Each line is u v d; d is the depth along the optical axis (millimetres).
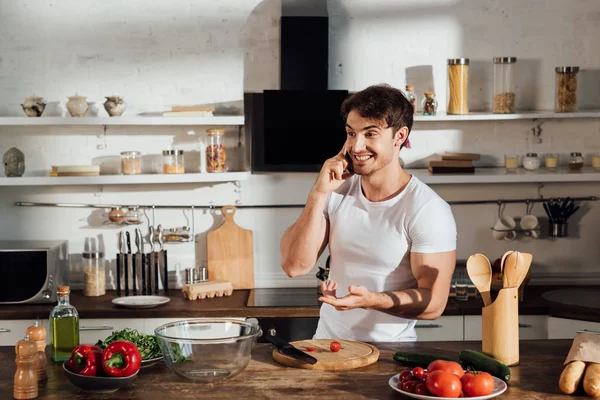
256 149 4875
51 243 4648
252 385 2348
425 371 2295
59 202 4898
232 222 4910
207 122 4609
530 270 4887
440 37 4922
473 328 4336
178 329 2512
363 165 2762
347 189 3014
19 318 4293
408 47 4918
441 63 4934
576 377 2242
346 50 4902
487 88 4961
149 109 4887
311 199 2873
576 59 4969
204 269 4781
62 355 2625
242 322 2525
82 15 4828
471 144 4988
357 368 2516
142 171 4906
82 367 2297
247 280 4906
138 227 4930
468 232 5008
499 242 5016
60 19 4824
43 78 4844
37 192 4887
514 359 2518
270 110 4715
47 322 4316
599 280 5012
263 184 4945
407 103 2785
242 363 2352
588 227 5031
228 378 2359
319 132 4742
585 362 2279
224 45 4871
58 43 4832
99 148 4891
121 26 4848
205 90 4891
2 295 4367
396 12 4898
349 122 2752
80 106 4625
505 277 2512
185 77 4883
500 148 5000
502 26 4934
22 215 4891
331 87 4914
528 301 4418
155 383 2377
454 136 4980
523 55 4957
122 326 4316
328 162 2846
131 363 2277
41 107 4625
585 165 5035
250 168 4922
